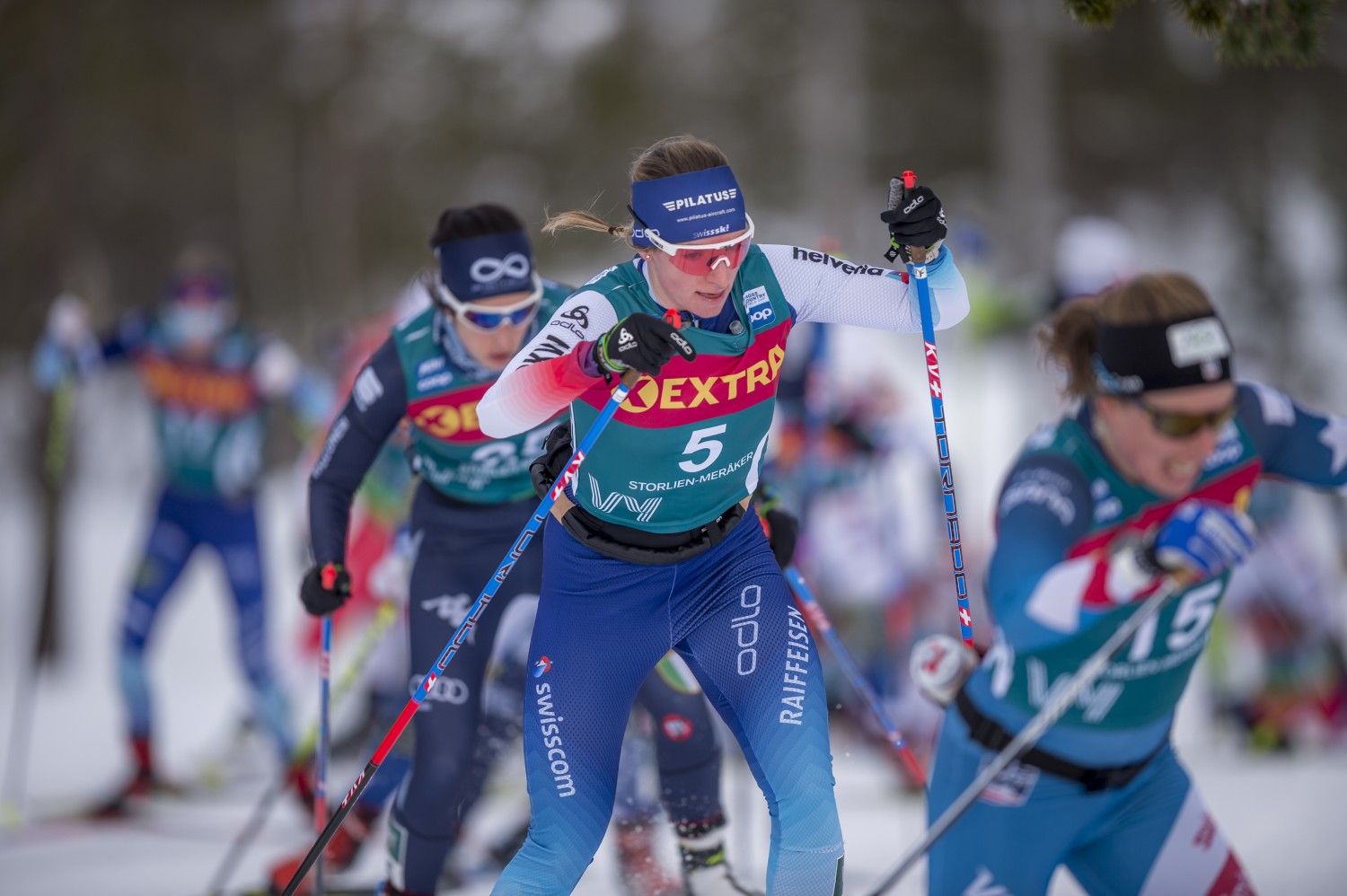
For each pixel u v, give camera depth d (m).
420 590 13.52
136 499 54.22
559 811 9.62
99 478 54.31
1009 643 9.83
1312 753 22.17
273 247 82.62
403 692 21.31
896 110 84.31
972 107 83.62
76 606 37.59
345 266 84.94
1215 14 11.38
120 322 23.33
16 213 39.59
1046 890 10.39
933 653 11.10
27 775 22.78
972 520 30.27
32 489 34.44
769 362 9.73
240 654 22.17
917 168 84.69
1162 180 79.50
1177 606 9.77
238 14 76.81
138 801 20.83
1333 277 63.22
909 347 59.66
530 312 12.82
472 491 13.55
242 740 23.56
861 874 16.42
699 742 12.66
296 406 23.42
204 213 79.62
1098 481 9.94
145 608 21.59
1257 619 22.67
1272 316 60.12
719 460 9.84
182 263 22.70
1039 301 25.94
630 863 13.52
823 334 22.97
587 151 91.31
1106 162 80.00
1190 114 76.44
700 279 9.31
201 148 78.19
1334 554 25.91
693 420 9.57
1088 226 24.61
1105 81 79.94
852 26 78.00
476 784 14.82
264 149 81.94
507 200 92.12
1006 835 10.20
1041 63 73.25
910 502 32.25
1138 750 10.18
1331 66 62.44
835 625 23.78
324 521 13.16
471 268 12.55
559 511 10.20
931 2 82.81
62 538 31.62
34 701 28.73
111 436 54.75
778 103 85.94
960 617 11.08
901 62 83.44
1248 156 65.62
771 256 9.91
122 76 70.69
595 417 9.80
